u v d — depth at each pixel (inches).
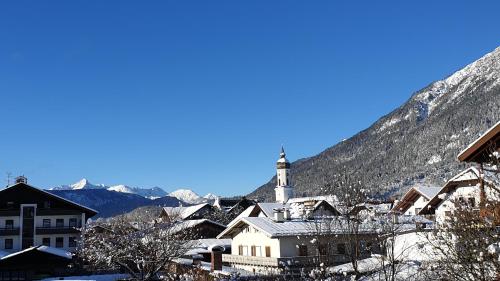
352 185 1320.1
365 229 1032.2
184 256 2068.2
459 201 560.1
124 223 1977.1
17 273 2183.8
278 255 1790.1
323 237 1047.0
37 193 2802.7
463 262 483.2
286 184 4554.6
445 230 523.5
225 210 4539.9
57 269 2220.7
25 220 2765.7
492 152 587.5
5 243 2714.1
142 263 1690.5
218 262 1672.0
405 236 1060.5
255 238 1999.3
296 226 1871.3
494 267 477.1
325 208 2066.9
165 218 2014.0
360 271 1003.3
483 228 475.5
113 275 2153.1
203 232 2810.0
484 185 542.9
